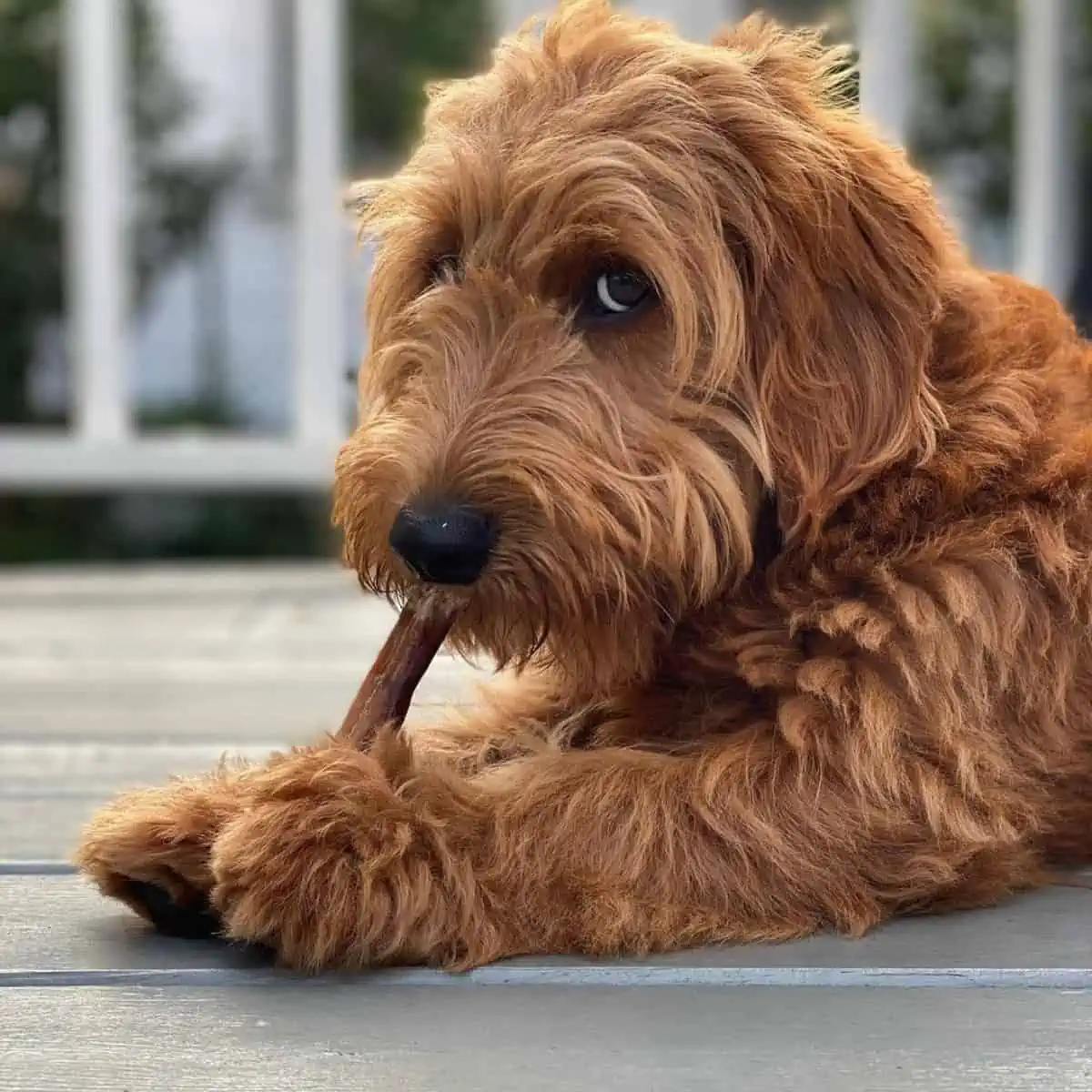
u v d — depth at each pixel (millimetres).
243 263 2463
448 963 607
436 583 659
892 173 719
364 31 2371
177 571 2039
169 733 1017
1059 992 596
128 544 2375
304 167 1930
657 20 779
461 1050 553
